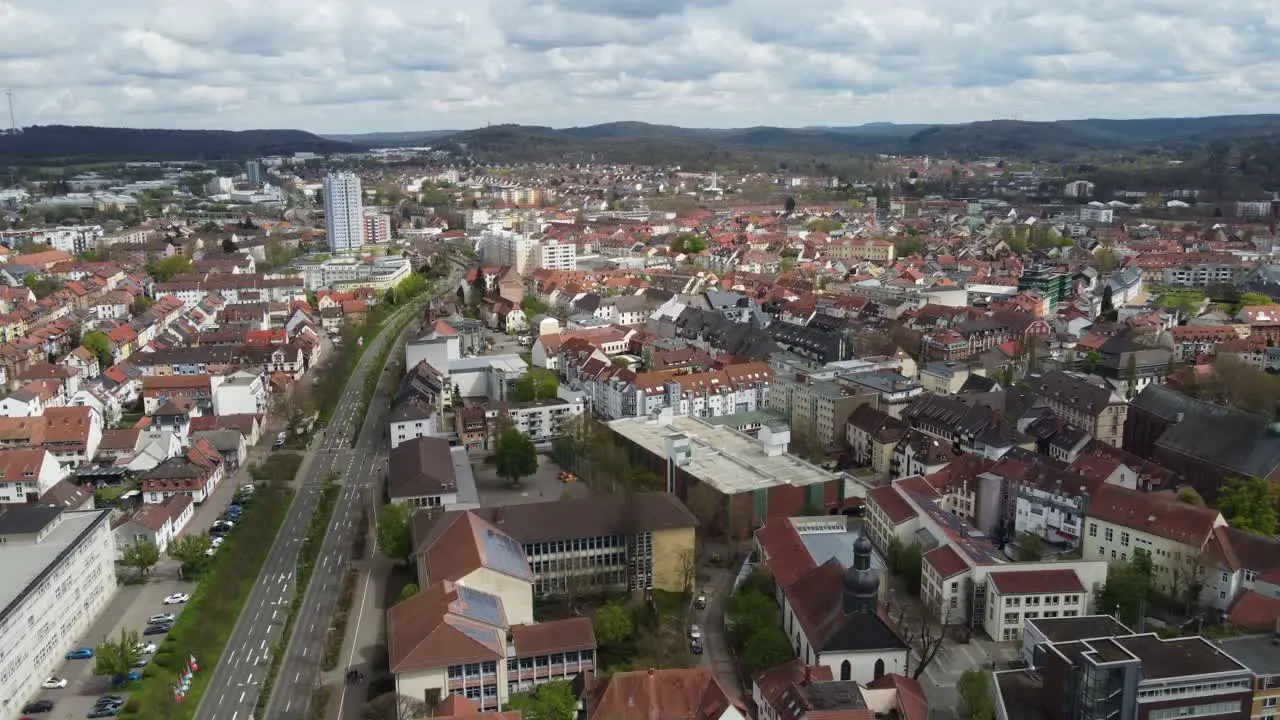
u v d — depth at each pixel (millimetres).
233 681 194000
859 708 156000
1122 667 157250
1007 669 191750
